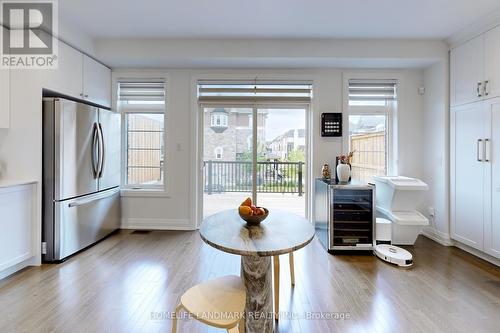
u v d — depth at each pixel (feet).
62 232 8.98
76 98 10.32
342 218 10.08
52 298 6.79
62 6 8.54
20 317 6.02
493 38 8.79
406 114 12.42
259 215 5.52
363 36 10.74
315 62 11.63
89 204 10.30
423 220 10.19
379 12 8.91
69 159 9.21
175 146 12.71
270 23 9.72
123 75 12.55
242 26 9.97
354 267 8.79
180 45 11.16
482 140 9.21
